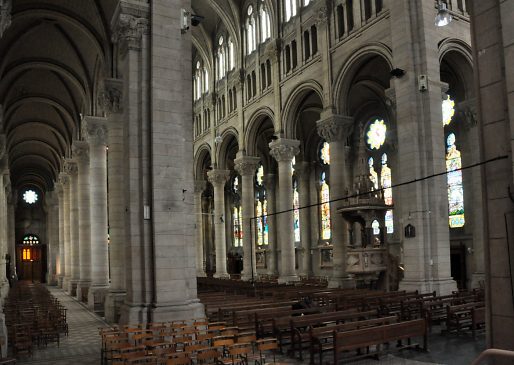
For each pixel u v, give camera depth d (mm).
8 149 43906
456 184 31234
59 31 28594
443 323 18859
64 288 45562
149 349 12336
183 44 18359
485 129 8469
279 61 36438
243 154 41031
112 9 23531
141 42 17484
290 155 35594
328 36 30719
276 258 48281
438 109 23719
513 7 7863
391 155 36000
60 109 37250
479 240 27156
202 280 39094
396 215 35062
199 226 49656
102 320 23266
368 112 38188
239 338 12094
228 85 44844
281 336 14602
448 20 15867
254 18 40438
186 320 15953
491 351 4938
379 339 12836
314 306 18734
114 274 22859
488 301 8289
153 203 16656
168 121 17250
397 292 21500
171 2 17875
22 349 15273
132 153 17047
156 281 16312
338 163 29750
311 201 44781
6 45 27562
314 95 36469
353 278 27578
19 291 34344
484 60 8500
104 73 24594
